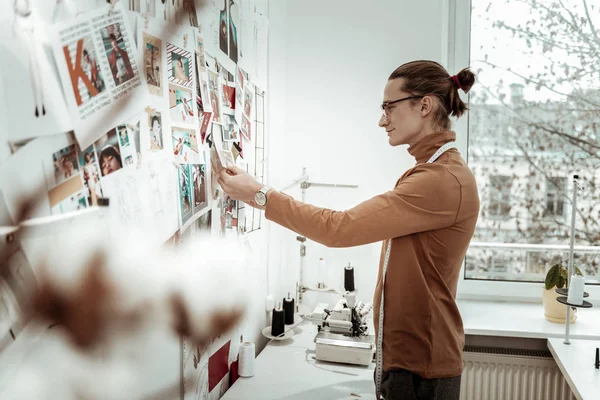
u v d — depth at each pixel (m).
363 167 2.39
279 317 1.85
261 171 1.90
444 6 2.37
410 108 1.25
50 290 0.65
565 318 2.16
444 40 2.40
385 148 2.37
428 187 1.16
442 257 1.21
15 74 0.61
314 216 1.18
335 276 2.42
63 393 0.65
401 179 1.27
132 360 0.83
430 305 1.20
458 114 1.30
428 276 1.22
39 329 0.63
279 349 1.77
